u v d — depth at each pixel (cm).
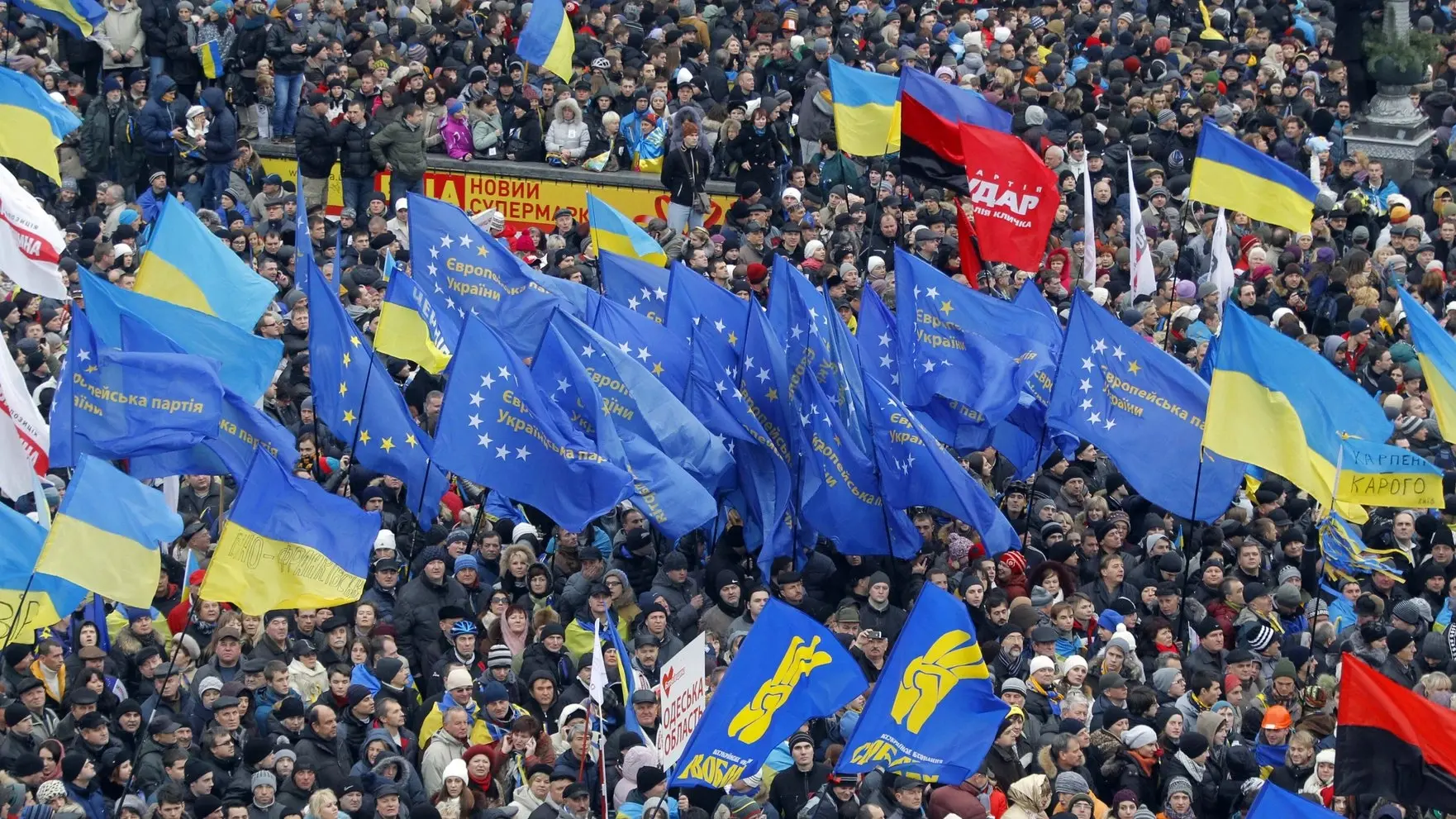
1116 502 8019
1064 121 11900
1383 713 5312
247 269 8012
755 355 7444
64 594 6038
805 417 7388
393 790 5666
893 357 8012
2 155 9044
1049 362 7762
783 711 5669
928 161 9206
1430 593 7494
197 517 7281
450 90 11944
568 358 7125
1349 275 10019
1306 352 7119
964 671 5662
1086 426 7494
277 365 7450
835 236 10150
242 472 6969
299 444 7662
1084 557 7438
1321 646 7012
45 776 5634
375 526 6372
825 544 7681
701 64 12431
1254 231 10812
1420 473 7050
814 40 12331
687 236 10138
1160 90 11900
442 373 8075
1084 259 9906
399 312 7862
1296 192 8650
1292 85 13425
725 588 6756
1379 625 6994
